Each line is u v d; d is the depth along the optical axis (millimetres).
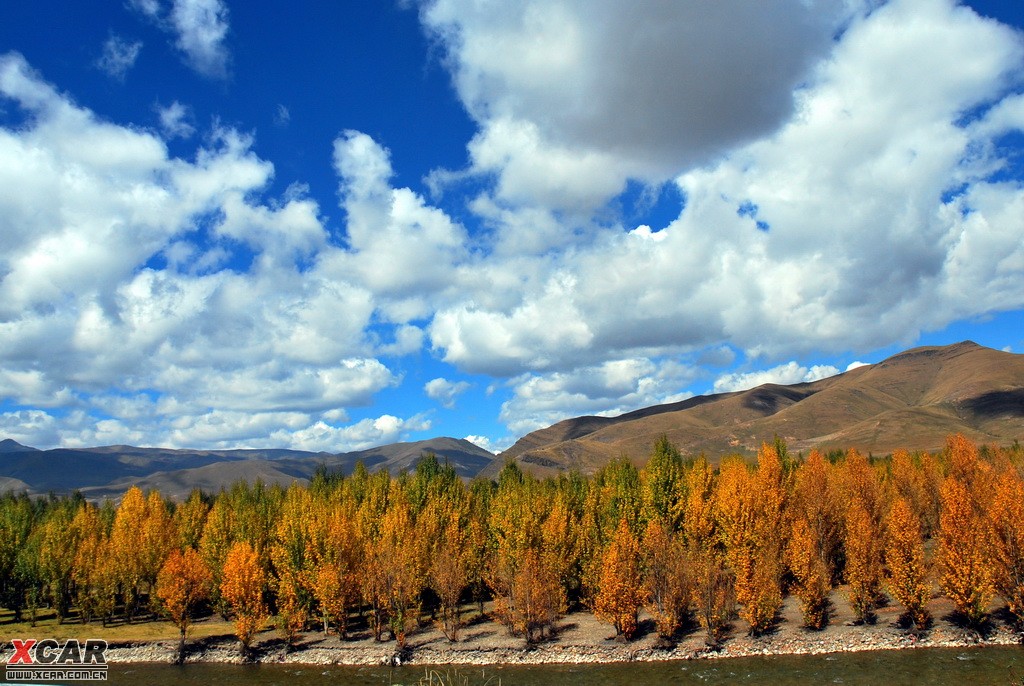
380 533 100625
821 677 62312
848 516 88625
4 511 131625
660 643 78000
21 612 114500
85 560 104438
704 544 88000
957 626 73625
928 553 94375
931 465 119188
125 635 95500
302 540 94250
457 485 122312
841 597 88812
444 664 78875
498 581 91750
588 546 94188
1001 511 73875
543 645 81062
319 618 99562
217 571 101500
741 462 116750
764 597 77438
